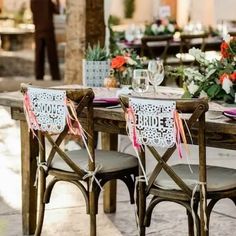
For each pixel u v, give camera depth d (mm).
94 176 4465
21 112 4820
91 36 6754
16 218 5223
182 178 4156
